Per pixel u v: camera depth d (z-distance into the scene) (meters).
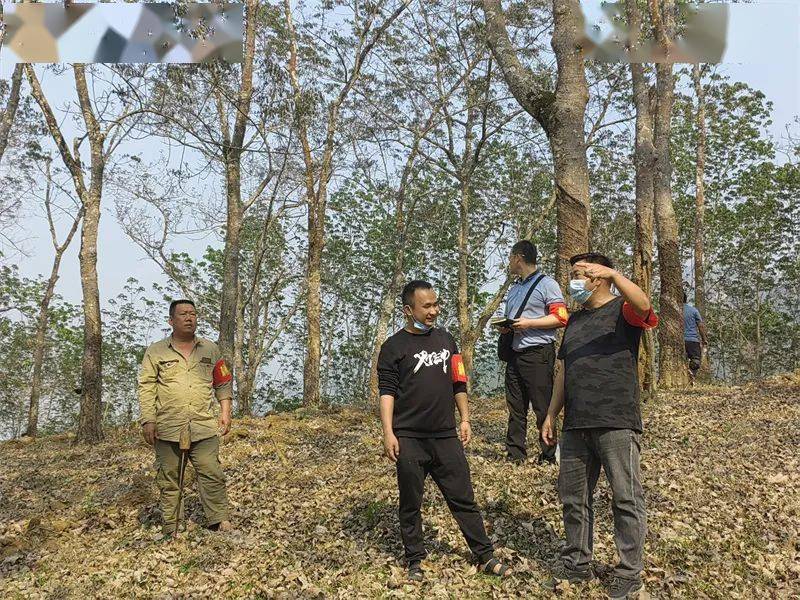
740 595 4.16
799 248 32.91
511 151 24.39
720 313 35.88
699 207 22.66
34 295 32.28
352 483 7.18
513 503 5.83
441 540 5.19
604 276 4.16
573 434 4.33
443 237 30.33
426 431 4.55
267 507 6.70
